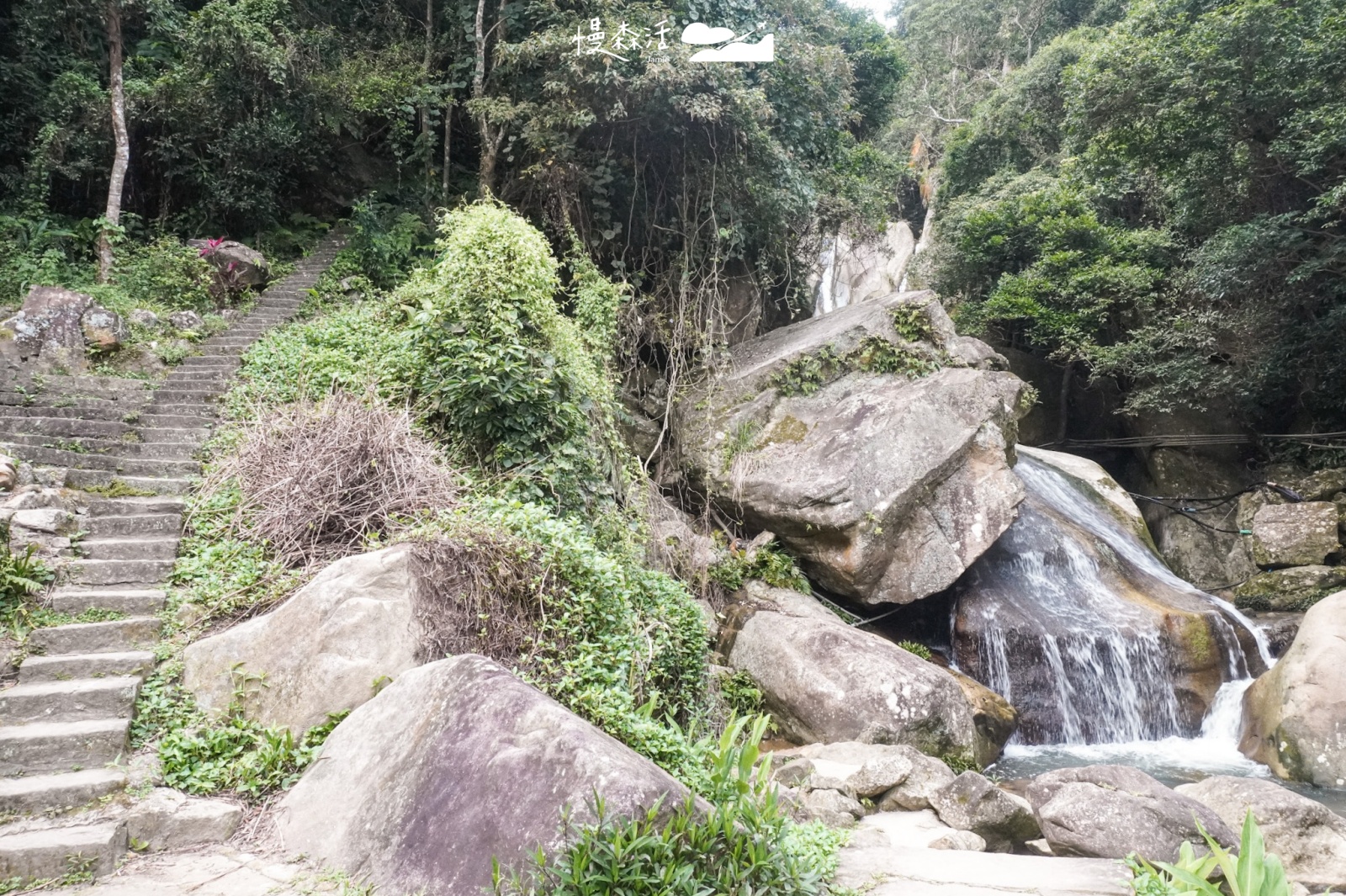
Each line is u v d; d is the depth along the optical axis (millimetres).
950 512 10148
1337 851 5207
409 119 15102
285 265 13773
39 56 13898
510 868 3207
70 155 13586
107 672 4832
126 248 12570
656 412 11969
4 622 5062
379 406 7109
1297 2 12109
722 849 3383
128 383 8867
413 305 10430
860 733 7617
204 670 4922
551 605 5602
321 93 14609
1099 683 9750
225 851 3904
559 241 12484
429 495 6379
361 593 4996
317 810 4055
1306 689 8320
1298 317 14656
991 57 32438
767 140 12086
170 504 6535
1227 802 5578
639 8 11852
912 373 11469
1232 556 15266
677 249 12875
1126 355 16469
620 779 3336
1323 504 13883
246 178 14344
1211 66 12531
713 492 10820
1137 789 5246
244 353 9977
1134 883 3895
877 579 9906
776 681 8305
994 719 8805
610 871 3051
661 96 11422
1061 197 19516
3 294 10719
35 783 3986
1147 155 14391
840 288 23625
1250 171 13828
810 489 9938
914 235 31859
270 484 6469
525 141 12438
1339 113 11438
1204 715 9930
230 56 13781
